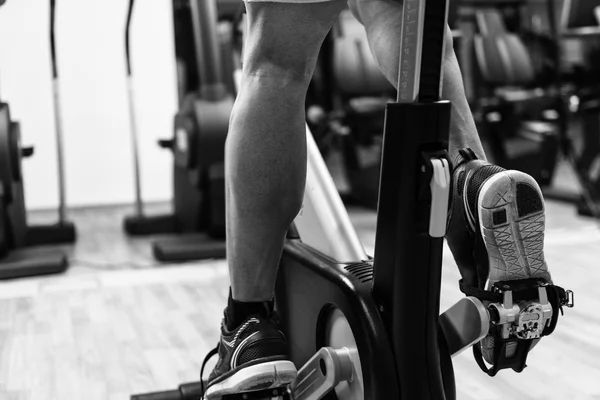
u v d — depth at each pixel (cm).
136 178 366
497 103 427
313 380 105
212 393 103
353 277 103
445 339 97
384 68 101
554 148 447
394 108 84
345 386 106
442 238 89
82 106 443
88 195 451
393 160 86
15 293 263
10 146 305
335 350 103
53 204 446
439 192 82
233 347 100
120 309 240
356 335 95
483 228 91
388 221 89
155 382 176
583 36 370
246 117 92
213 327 218
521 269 93
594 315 221
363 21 105
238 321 102
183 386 147
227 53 343
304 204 130
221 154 317
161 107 456
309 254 119
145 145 457
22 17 425
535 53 467
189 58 344
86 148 446
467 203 93
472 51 451
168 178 464
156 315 232
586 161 390
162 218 369
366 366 94
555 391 166
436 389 93
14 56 427
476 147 100
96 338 210
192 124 317
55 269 292
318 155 133
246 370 96
